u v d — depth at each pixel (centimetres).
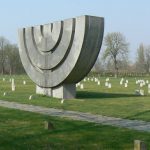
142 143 905
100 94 3303
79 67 2686
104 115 1952
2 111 2075
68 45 2706
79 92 3488
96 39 2661
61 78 2791
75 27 2684
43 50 2958
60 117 1842
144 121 1752
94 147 1195
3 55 12719
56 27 2830
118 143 1245
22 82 5609
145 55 13238
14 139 1309
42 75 3011
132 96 3127
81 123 1633
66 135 1370
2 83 5303
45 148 1184
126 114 1973
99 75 10388
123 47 10850
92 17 2633
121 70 12950
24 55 3216
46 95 2995
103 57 10994
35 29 3092
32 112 2039
